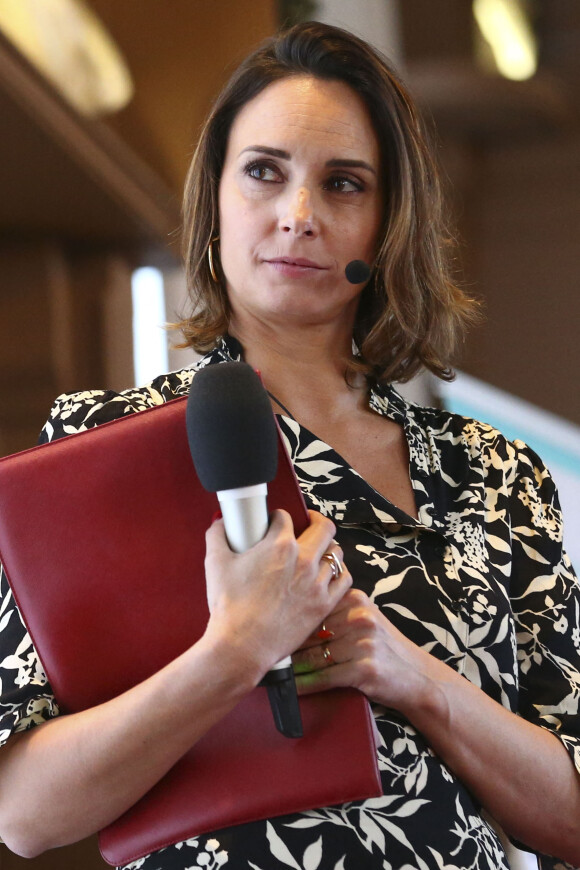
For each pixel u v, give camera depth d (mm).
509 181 14516
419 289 4711
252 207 4297
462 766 3904
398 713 3885
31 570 3551
